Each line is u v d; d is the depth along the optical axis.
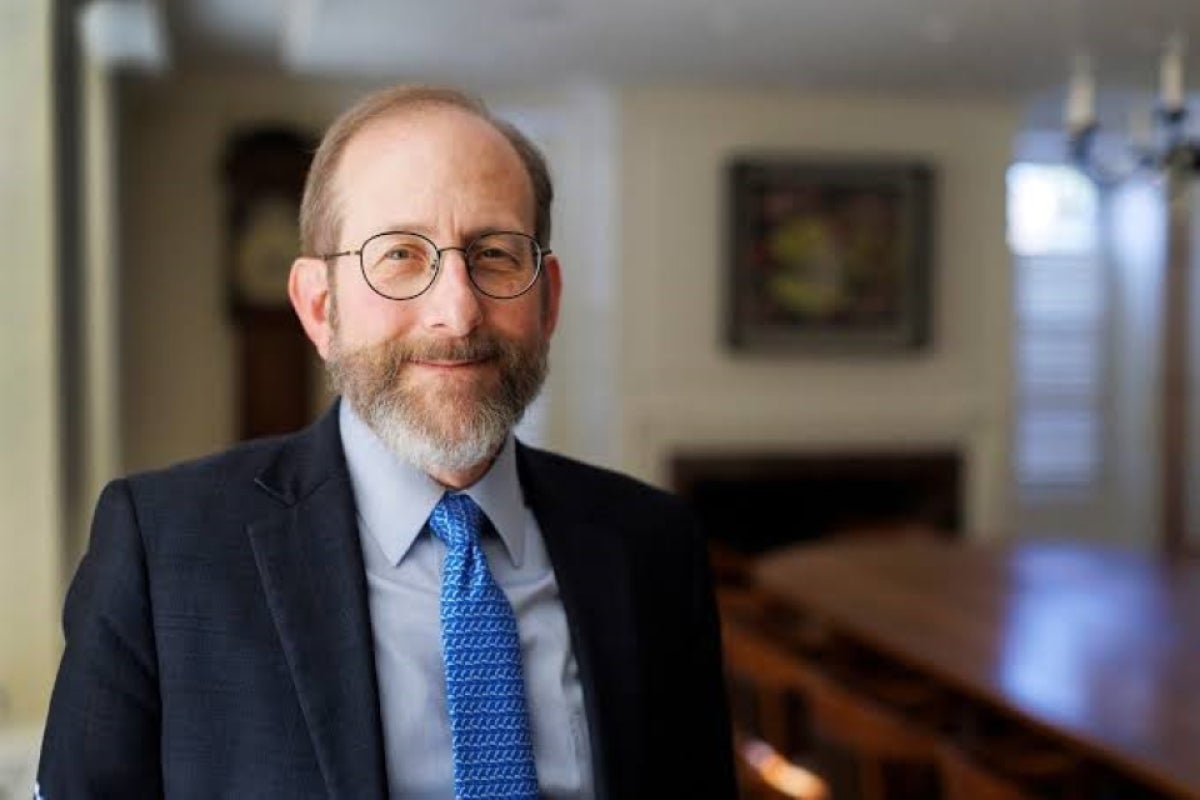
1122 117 7.28
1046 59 5.89
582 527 1.31
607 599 1.27
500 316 1.18
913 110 6.82
